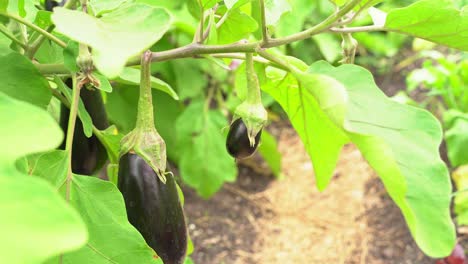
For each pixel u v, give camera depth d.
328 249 2.67
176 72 2.65
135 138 0.84
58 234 0.46
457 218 2.42
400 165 0.82
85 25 0.65
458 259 2.08
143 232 0.84
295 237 2.74
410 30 0.86
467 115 2.41
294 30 2.63
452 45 0.86
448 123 2.46
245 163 3.08
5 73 0.86
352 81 0.88
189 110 2.72
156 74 2.70
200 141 2.71
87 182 0.81
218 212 2.85
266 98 2.91
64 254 0.79
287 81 0.97
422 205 0.78
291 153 3.22
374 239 2.69
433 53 2.72
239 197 2.94
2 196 0.48
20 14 0.94
